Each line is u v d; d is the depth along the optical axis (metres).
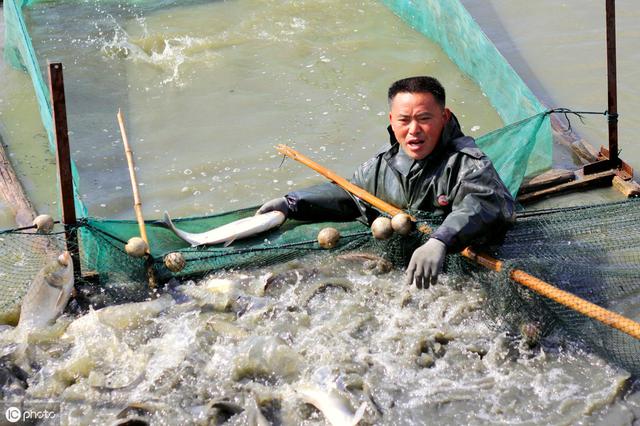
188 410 4.63
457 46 8.86
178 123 8.15
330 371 4.81
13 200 6.79
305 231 6.26
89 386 4.80
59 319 5.41
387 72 8.96
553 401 4.69
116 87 8.88
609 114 6.63
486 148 6.66
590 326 5.15
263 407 4.67
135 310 5.34
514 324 5.21
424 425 4.56
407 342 5.11
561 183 6.79
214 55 9.51
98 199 6.98
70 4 10.99
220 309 5.45
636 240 5.79
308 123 8.05
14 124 8.14
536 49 9.13
